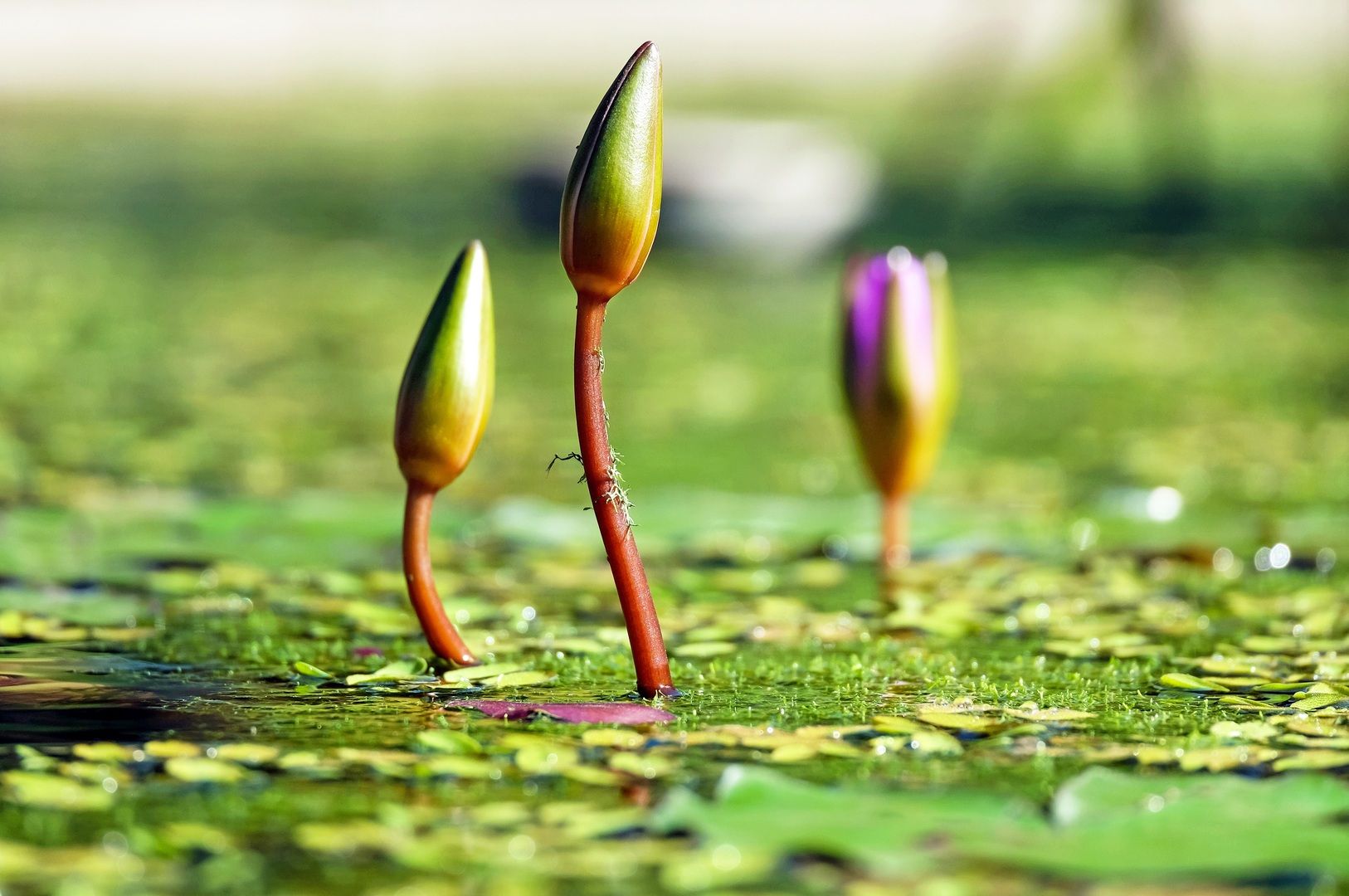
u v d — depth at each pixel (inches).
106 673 134.8
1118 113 839.7
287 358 389.1
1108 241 607.5
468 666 135.6
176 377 354.3
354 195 732.0
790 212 596.4
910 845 87.1
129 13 1475.1
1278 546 201.3
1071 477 258.5
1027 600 172.4
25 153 871.7
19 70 1223.5
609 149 111.7
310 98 1118.4
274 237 623.8
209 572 178.5
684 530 205.9
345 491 237.0
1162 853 86.4
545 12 1493.6
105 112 1050.1
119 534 198.7
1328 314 455.5
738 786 94.7
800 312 485.7
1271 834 89.3
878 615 164.2
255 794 101.3
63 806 98.7
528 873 88.0
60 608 160.7
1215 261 561.0
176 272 537.0
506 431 297.1
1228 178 722.8
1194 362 386.0
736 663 141.6
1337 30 974.4
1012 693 131.0
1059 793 95.0
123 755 109.2
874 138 837.2
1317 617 160.4
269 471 251.9
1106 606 169.2
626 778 104.7
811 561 194.9
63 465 248.8
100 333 415.2
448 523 208.1
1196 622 161.0
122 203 708.7
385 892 85.5
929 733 116.0
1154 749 111.7
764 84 1064.8
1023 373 375.9
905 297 180.1
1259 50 1077.8
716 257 592.7
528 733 115.7
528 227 619.8
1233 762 109.0
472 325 126.8
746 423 315.9
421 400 128.0
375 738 114.8
